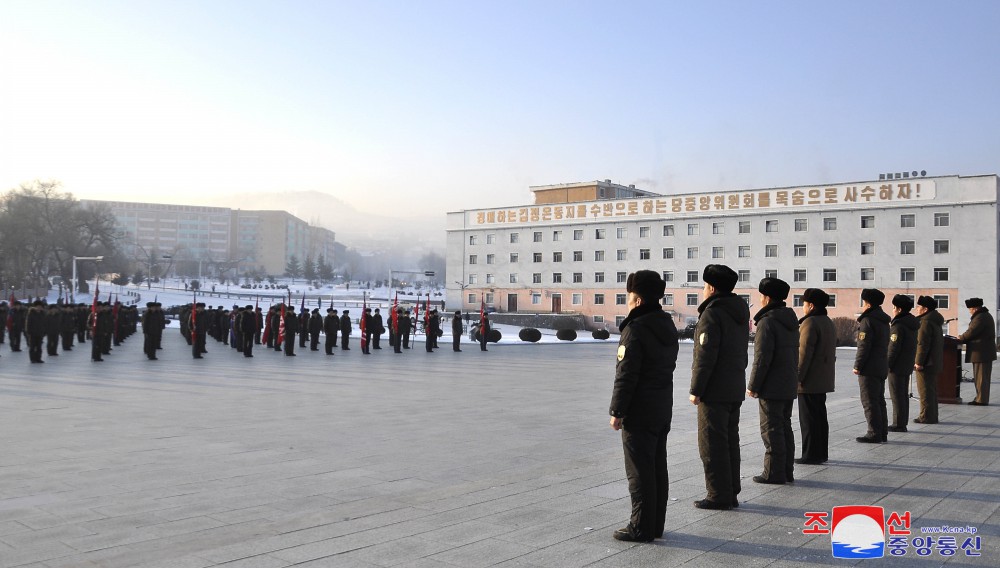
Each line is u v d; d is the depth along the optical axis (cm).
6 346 3359
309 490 730
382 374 2225
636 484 548
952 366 1506
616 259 7525
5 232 9006
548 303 7931
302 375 2133
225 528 589
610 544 541
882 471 811
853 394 1720
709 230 7000
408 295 13488
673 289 7156
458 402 1526
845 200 6375
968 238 5875
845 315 6331
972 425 1184
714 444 644
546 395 1683
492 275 8331
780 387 745
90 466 841
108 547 537
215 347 3547
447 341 4559
